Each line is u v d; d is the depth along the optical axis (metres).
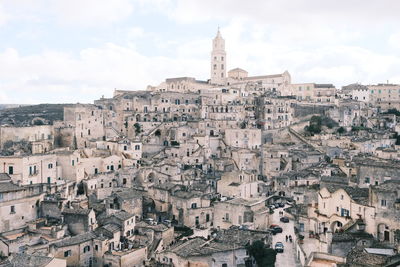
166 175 160.88
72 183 148.88
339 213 106.12
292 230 122.25
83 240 99.75
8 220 110.06
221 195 148.25
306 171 165.00
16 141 179.88
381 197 94.81
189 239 103.75
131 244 107.94
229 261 88.88
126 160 174.50
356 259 72.00
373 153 182.25
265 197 150.38
